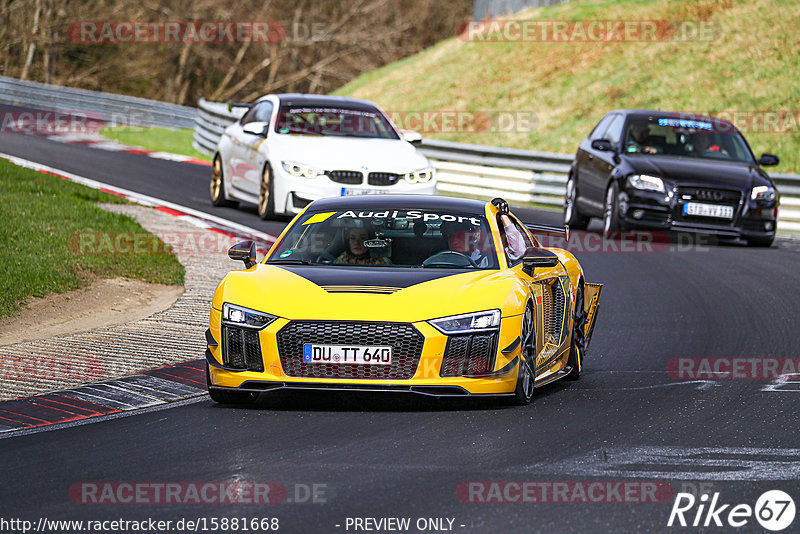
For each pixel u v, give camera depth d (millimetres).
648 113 69062
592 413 28547
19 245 48750
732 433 26547
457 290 28469
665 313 45312
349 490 21156
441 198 33469
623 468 23062
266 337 27703
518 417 27828
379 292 28188
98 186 74062
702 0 129750
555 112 121375
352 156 61406
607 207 65938
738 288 51125
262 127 64438
